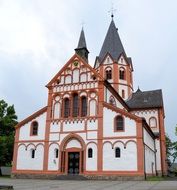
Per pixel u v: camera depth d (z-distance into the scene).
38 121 45.28
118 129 40.59
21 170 43.75
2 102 57.47
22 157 44.38
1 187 22.48
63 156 42.44
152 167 48.91
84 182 33.53
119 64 62.91
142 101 62.84
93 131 41.69
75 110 44.22
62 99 45.12
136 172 38.06
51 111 45.09
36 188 24.09
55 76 46.56
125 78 62.72
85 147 41.41
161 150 55.91
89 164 40.56
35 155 43.78
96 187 25.64
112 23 67.56
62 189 23.19
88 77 44.53
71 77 45.66
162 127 58.56
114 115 41.28
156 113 59.69
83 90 44.25
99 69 63.47
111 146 40.19
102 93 42.97
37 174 42.69
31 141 44.59
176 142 48.53
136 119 39.88
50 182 33.25
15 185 27.80
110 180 38.00
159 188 24.52
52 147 43.28
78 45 56.88
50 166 42.53
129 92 62.75
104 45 65.56
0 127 55.81
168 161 67.94
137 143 39.00
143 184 29.92
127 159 38.94
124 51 64.75
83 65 45.44
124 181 35.75
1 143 52.34
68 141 42.91
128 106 59.69
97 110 42.44
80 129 42.50
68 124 43.38
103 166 39.78
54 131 43.84
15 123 56.72
